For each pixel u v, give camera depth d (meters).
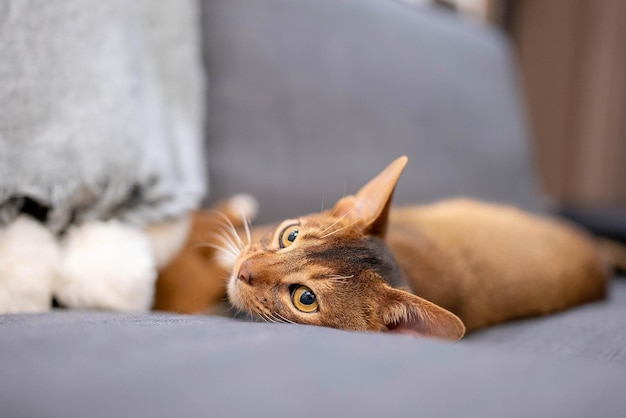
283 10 0.64
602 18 1.12
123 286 0.42
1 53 0.43
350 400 0.24
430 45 0.74
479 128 0.77
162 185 0.48
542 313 0.53
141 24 0.53
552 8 1.13
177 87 0.55
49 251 0.42
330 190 0.64
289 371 0.27
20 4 0.44
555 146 1.17
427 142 0.71
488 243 0.55
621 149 1.14
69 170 0.44
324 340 0.30
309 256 0.43
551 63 1.15
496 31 0.90
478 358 0.29
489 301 0.50
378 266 0.43
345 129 0.66
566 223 0.79
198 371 0.27
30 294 0.40
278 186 0.62
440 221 0.58
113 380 0.26
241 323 0.34
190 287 0.48
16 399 0.24
